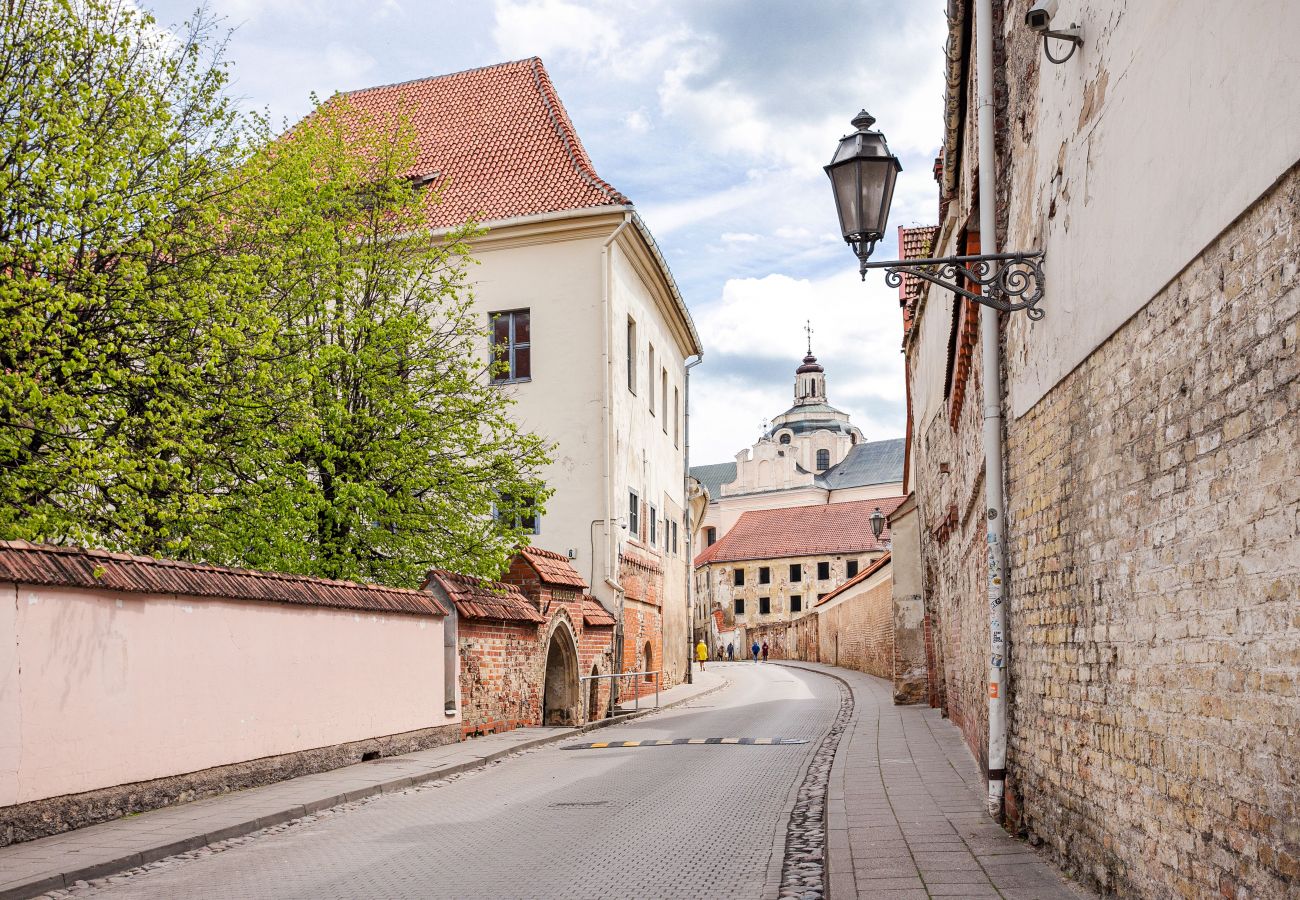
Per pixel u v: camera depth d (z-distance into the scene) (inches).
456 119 1310.3
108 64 579.8
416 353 849.5
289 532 709.3
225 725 498.9
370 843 392.5
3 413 494.9
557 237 1148.5
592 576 1106.1
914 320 1051.9
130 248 547.5
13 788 376.8
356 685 616.4
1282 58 168.7
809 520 3688.5
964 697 655.1
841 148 340.5
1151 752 234.7
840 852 339.6
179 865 358.3
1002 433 388.8
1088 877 281.0
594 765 630.5
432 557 800.3
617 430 1151.0
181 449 557.3
